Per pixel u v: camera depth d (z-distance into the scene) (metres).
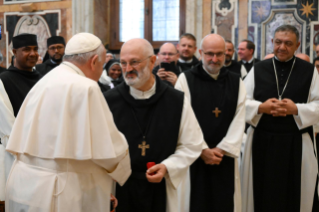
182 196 2.79
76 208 1.82
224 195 2.78
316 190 3.10
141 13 7.41
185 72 3.05
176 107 2.33
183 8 7.12
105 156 1.78
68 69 1.92
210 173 2.81
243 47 5.62
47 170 1.84
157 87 2.37
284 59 3.12
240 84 2.96
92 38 2.00
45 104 1.84
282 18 6.28
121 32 7.54
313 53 6.15
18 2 7.48
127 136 2.29
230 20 6.51
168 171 2.13
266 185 3.09
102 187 1.94
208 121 2.85
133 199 2.22
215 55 2.82
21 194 1.86
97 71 2.02
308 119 2.93
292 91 3.10
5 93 2.75
